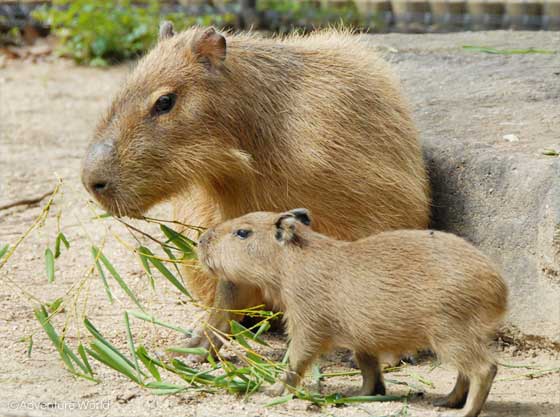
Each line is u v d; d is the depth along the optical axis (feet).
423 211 62.54
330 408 50.55
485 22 137.39
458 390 50.55
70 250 77.87
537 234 58.44
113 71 139.23
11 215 85.66
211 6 152.56
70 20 144.97
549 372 56.65
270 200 59.26
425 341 49.80
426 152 66.54
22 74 137.49
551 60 86.89
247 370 53.21
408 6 142.31
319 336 51.65
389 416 48.73
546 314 57.77
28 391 52.03
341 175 58.85
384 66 65.46
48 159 100.27
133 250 58.54
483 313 48.47
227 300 58.75
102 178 55.47
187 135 56.70
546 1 133.18
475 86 79.82
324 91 59.88
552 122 69.77
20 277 72.02
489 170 62.18
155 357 58.59
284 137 58.70
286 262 51.96
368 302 50.11
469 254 49.08
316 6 149.79
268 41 61.52
